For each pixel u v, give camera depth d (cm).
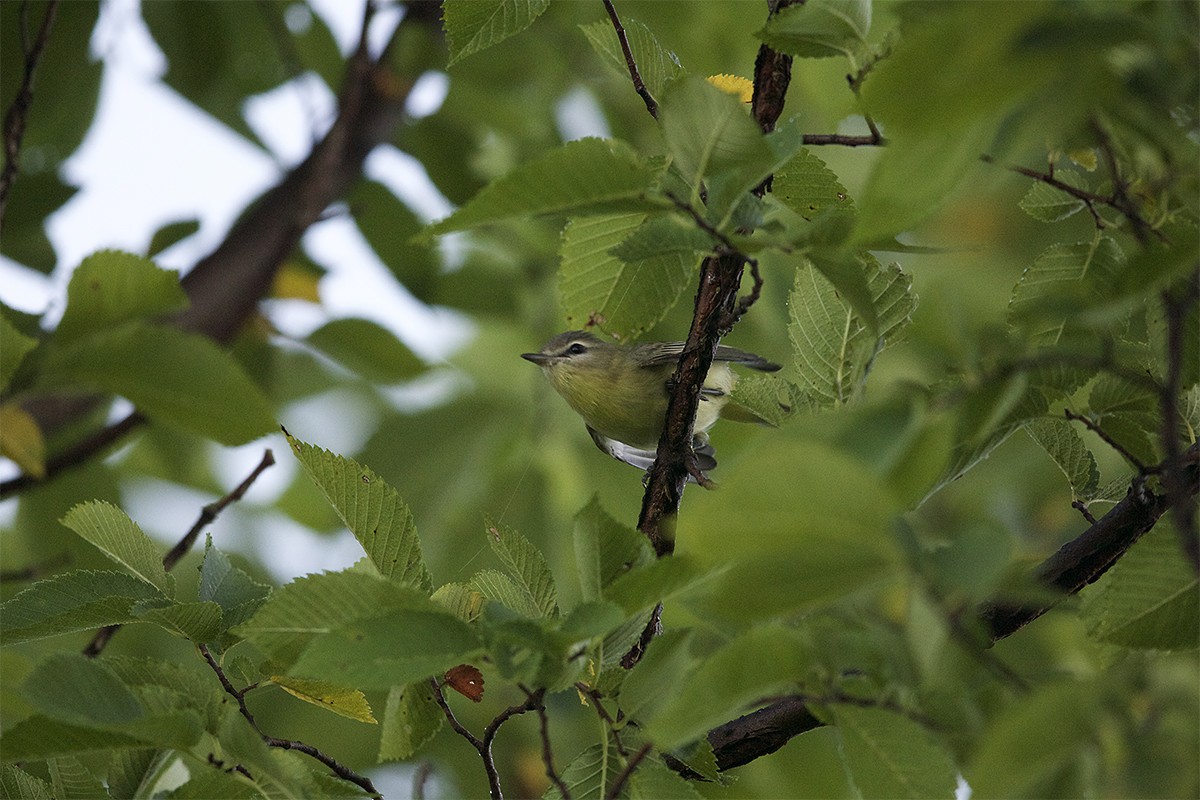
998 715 433
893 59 380
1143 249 445
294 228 1202
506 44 1342
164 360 441
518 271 1495
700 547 384
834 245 486
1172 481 398
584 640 475
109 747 511
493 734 603
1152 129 384
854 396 501
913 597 399
